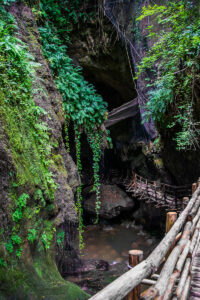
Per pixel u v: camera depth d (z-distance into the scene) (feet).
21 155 9.84
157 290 4.63
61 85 16.85
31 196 9.87
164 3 20.80
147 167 36.81
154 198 28.50
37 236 10.04
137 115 35.70
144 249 29.40
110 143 20.10
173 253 6.82
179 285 6.41
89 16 26.73
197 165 23.09
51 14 22.35
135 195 32.71
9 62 10.34
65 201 13.32
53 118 14.37
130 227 38.32
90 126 18.69
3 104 9.52
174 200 25.79
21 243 8.92
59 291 9.11
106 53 29.17
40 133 11.96
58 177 13.21
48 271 9.92
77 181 16.51
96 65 31.40
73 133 28.58
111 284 3.35
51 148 13.64
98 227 38.50
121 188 46.50
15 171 9.01
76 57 30.04
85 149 47.11
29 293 8.19
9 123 9.53
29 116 11.18
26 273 8.70
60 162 14.26
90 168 49.34
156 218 34.42
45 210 11.01
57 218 12.17
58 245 13.09
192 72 16.08
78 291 9.64
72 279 17.88
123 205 39.99
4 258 7.93
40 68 14.69
